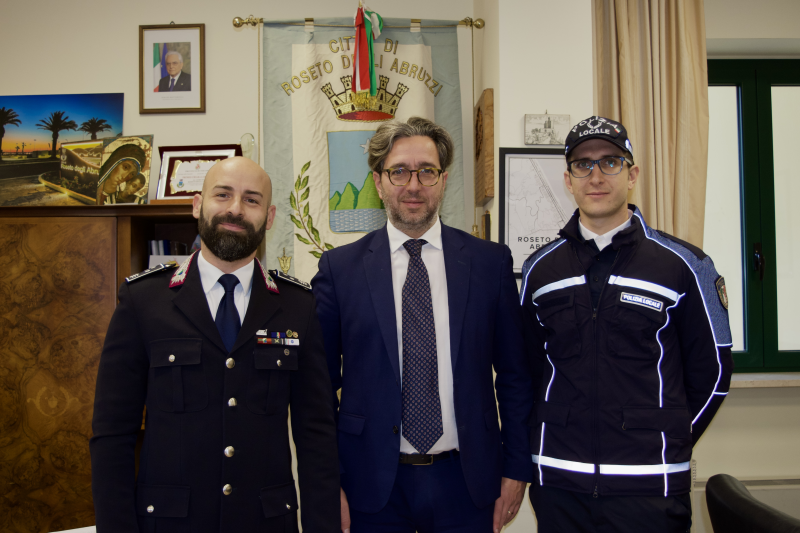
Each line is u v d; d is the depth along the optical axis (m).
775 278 2.77
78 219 2.15
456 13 2.67
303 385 1.17
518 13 2.12
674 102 2.33
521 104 2.10
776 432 2.57
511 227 2.05
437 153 1.36
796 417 2.59
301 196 2.42
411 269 1.34
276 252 2.39
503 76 2.11
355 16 2.36
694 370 1.31
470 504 1.27
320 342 1.22
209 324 1.07
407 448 1.27
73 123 2.54
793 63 2.85
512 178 2.06
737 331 2.79
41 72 2.57
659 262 1.30
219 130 2.58
